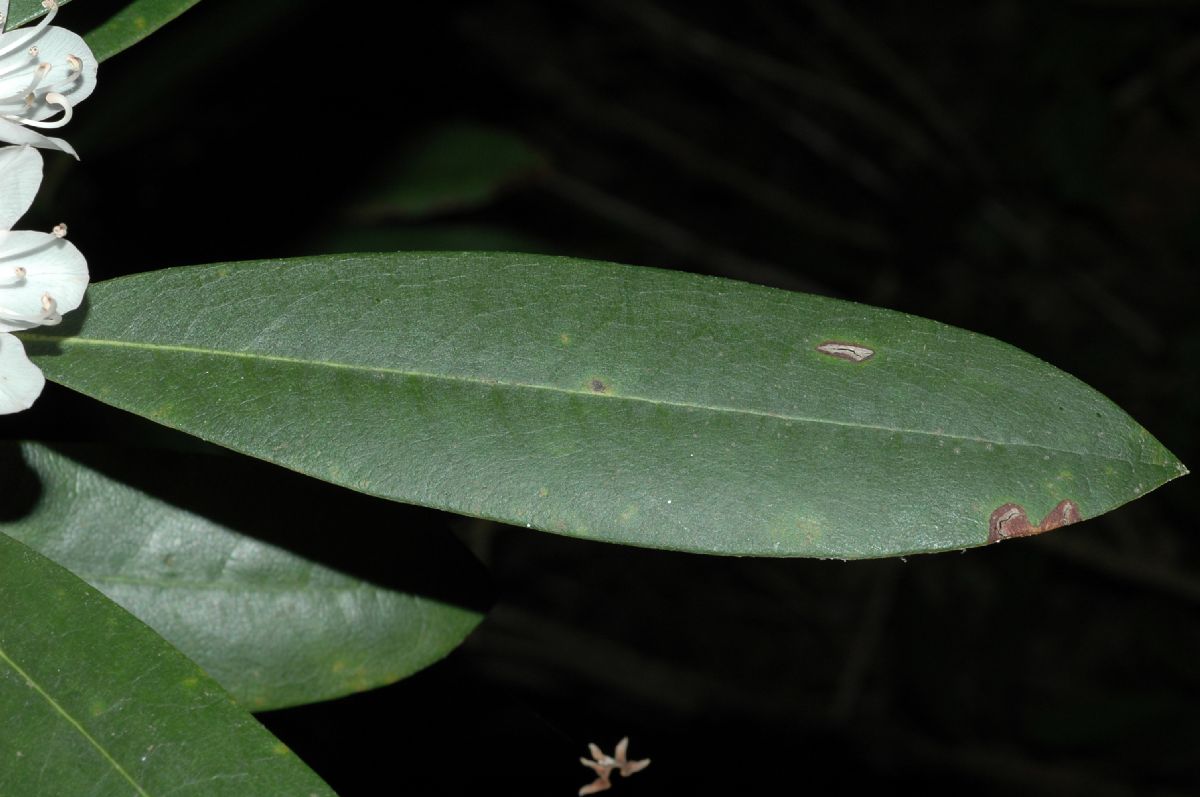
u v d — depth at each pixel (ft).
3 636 1.88
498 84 5.33
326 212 3.02
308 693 2.06
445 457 1.91
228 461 2.06
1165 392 5.12
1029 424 1.91
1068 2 5.56
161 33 2.38
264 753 1.87
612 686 4.54
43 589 1.90
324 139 3.05
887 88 5.58
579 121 5.44
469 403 1.93
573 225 5.25
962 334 1.93
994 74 5.56
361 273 1.95
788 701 4.53
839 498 1.90
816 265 5.41
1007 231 5.32
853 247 5.46
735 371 1.93
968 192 5.32
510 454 1.91
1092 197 5.26
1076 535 4.85
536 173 3.08
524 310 1.94
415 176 3.04
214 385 1.92
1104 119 5.32
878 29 5.72
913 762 4.47
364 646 2.07
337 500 2.07
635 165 5.46
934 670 4.87
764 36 5.69
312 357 1.93
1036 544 4.82
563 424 1.92
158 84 2.38
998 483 1.90
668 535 1.90
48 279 1.89
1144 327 5.23
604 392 1.93
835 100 5.38
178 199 2.99
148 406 1.91
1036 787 4.41
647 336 1.94
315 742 2.14
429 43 3.11
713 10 5.69
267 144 3.03
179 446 2.39
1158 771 4.30
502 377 1.93
